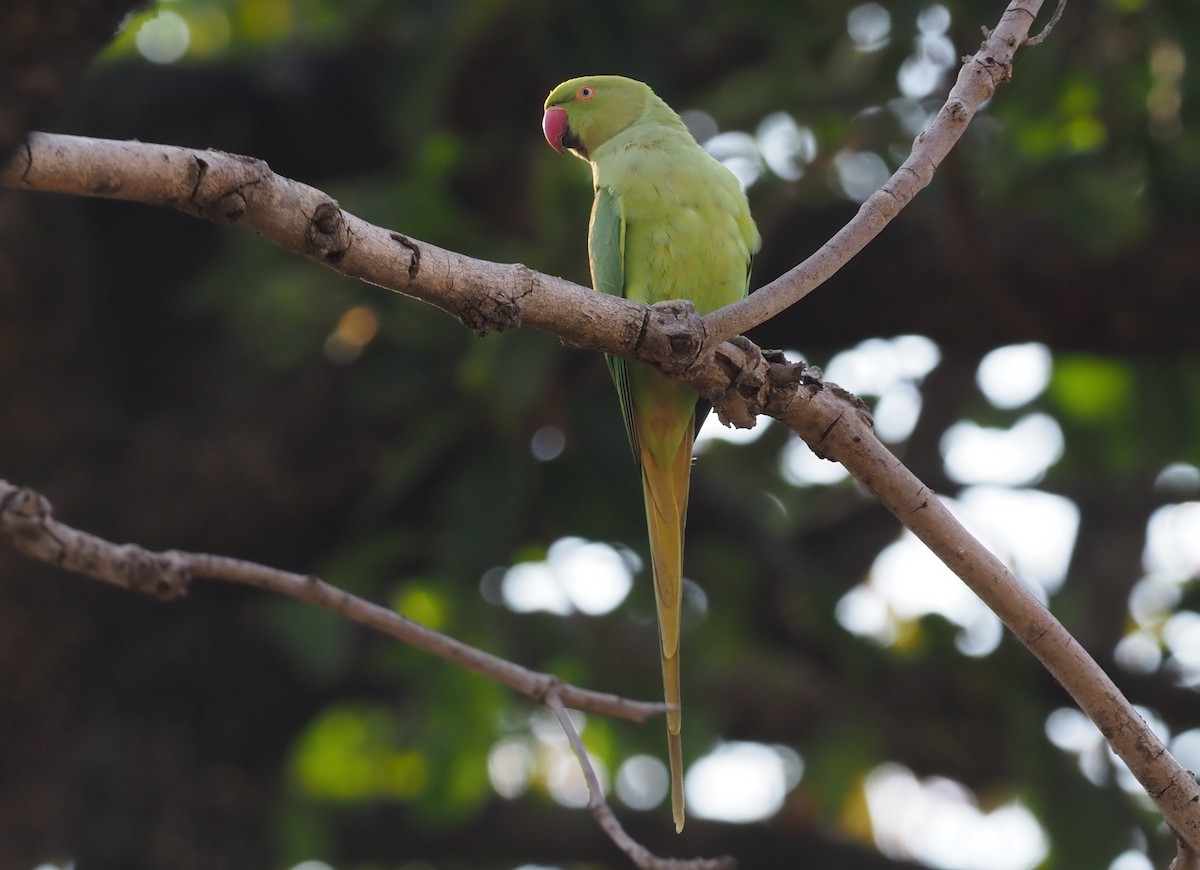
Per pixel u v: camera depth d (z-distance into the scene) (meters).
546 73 11.42
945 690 12.07
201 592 12.52
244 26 14.61
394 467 10.48
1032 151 11.77
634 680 12.85
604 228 8.20
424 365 10.54
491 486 10.43
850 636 12.20
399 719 13.93
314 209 4.31
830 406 5.40
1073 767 11.62
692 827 13.97
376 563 11.64
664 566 7.69
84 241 11.99
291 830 13.21
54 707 11.91
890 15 10.83
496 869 14.62
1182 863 5.26
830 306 11.97
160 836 12.39
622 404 7.98
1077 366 13.59
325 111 12.48
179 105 12.26
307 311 11.42
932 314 11.86
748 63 12.95
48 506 5.74
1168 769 5.13
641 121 9.25
